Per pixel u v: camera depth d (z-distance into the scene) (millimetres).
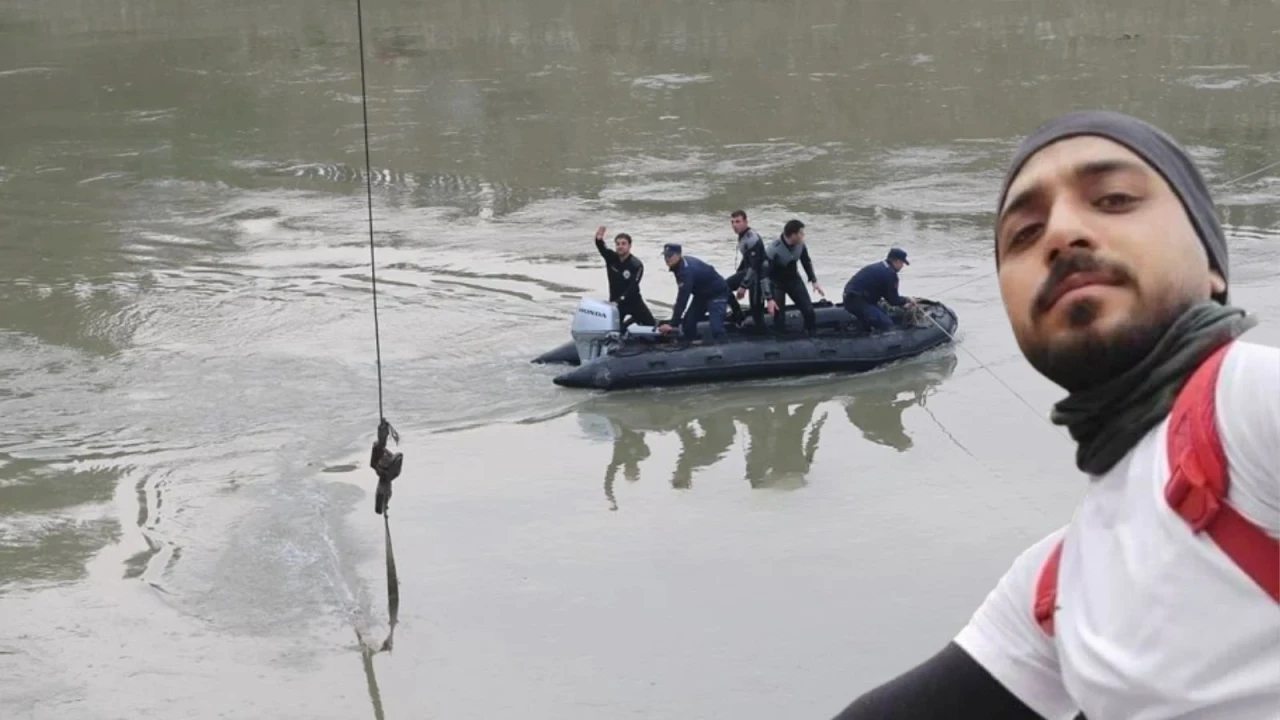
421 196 26375
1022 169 1794
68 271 21844
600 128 31203
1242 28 40438
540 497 14141
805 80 35406
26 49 41688
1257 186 24781
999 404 16422
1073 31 40750
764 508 13781
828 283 20844
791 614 11609
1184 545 1577
